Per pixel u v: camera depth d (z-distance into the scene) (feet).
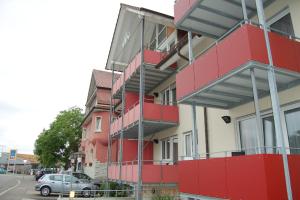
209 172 23.40
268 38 20.13
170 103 51.16
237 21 29.76
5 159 307.58
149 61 48.42
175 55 44.70
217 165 22.39
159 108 46.24
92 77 105.40
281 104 24.38
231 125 31.78
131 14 58.75
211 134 35.91
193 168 26.07
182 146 45.14
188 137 44.45
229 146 31.96
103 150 87.10
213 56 23.75
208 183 23.41
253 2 26.55
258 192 17.62
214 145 35.04
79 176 69.31
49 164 138.51
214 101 29.40
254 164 18.17
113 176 56.49
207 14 28.86
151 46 62.08
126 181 47.57
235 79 22.34
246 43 19.53
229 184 20.67
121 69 69.92
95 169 84.38
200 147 38.47
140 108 44.57
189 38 32.71
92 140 90.07
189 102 29.58
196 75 26.32
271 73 19.40
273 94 18.97
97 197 55.11
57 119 141.79
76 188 63.26
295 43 21.50
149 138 57.72
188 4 28.76
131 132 56.24
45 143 137.08
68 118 140.46
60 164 144.77
